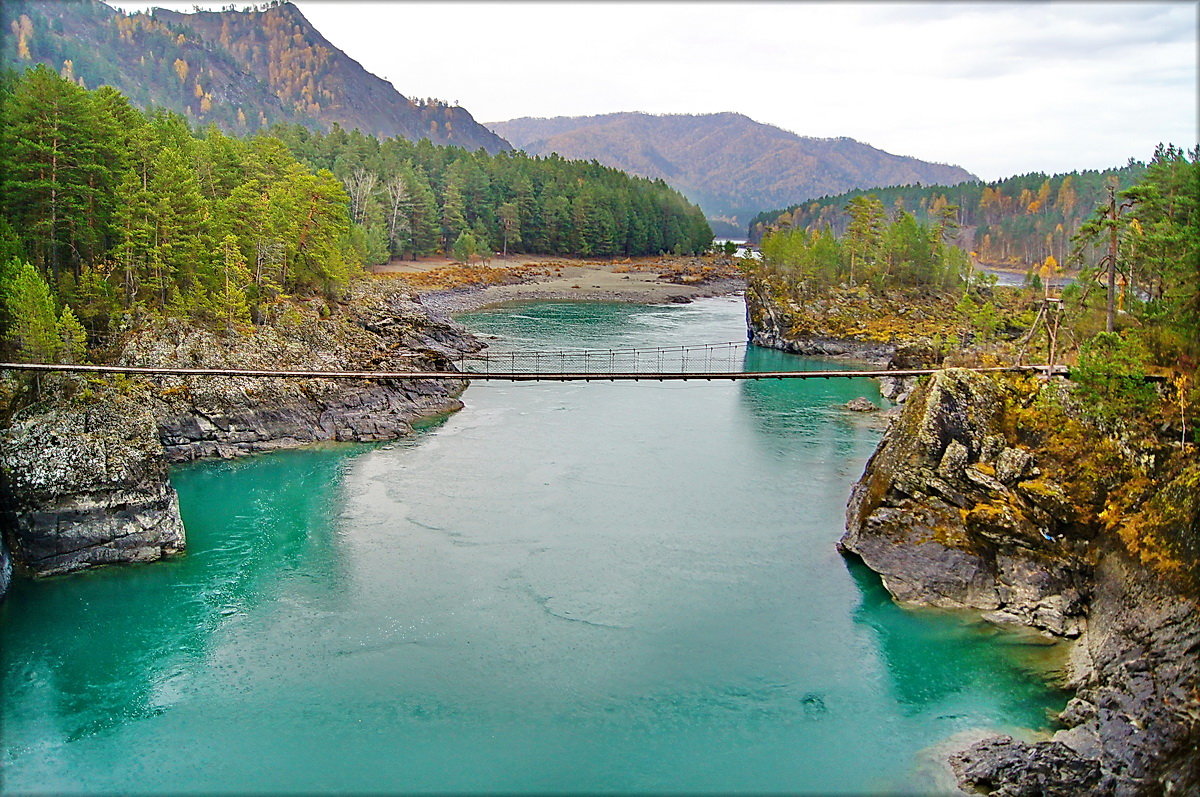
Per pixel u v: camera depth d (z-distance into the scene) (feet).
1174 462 150.61
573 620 155.33
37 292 196.95
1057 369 189.57
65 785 114.11
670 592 166.09
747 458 247.50
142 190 251.39
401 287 504.84
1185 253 184.96
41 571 171.12
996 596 158.92
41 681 137.39
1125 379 165.78
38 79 235.20
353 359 294.46
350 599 162.40
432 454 248.73
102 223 253.44
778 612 159.33
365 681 136.98
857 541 179.11
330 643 147.64
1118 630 136.87
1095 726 121.60
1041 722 128.47
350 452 250.98
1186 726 115.34
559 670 140.15
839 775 116.57
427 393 296.51
